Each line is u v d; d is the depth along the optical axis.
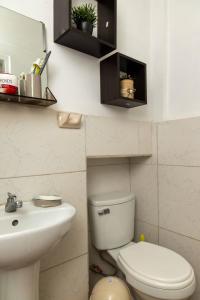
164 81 1.45
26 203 0.90
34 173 0.96
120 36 1.38
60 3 1.04
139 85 1.34
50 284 1.00
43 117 0.99
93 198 1.31
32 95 0.86
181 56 1.38
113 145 1.28
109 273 1.43
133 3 1.46
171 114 1.43
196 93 1.30
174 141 1.35
